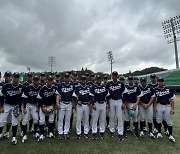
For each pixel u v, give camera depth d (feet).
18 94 17.95
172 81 85.92
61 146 17.21
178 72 92.79
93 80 22.93
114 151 16.43
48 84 18.88
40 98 18.75
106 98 20.21
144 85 20.58
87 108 19.66
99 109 19.52
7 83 17.87
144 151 16.52
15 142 17.21
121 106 19.89
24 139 17.88
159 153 16.17
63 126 20.49
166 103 19.48
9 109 17.99
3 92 17.65
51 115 19.36
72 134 20.62
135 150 16.70
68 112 19.42
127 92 20.39
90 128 22.65
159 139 19.42
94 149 16.76
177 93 78.54
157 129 21.07
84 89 19.84
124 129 20.62
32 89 18.65
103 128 19.85
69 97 19.40
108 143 18.21
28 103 18.71
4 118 17.84
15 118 17.56
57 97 19.25
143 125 20.49
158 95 19.85
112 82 20.22
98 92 19.52
